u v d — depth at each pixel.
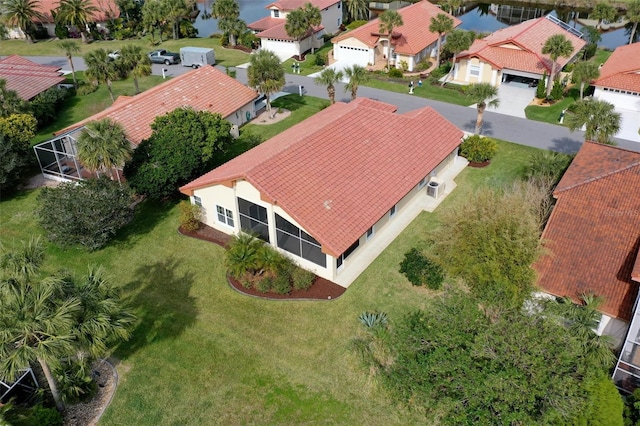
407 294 26.52
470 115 46.50
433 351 19.31
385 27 55.16
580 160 29.53
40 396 21.00
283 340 24.30
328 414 20.98
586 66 45.25
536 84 52.38
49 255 30.03
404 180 31.06
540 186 31.39
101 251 30.28
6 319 16.70
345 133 32.50
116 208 29.64
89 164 31.47
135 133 38.00
